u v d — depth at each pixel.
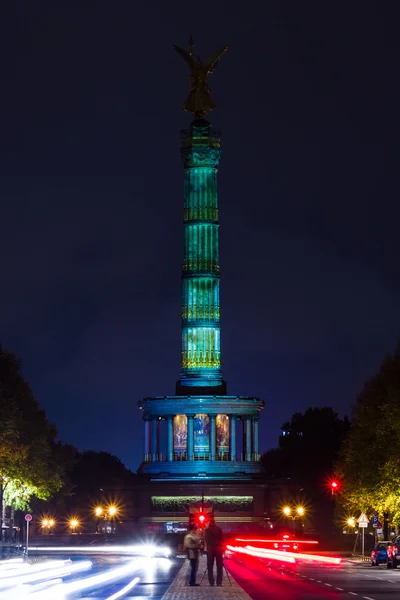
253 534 192.50
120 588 68.69
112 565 104.00
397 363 130.38
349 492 136.62
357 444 133.88
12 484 145.38
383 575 87.38
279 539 181.25
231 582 73.44
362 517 126.00
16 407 137.38
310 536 196.12
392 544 101.94
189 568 100.19
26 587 46.47
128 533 199.25
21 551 140.88
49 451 156.50
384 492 118.12
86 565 92.56
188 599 56.88
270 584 73.69
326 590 66.81
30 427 152.50
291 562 117.62
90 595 61.91
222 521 198.62
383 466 117.81
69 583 63.69
